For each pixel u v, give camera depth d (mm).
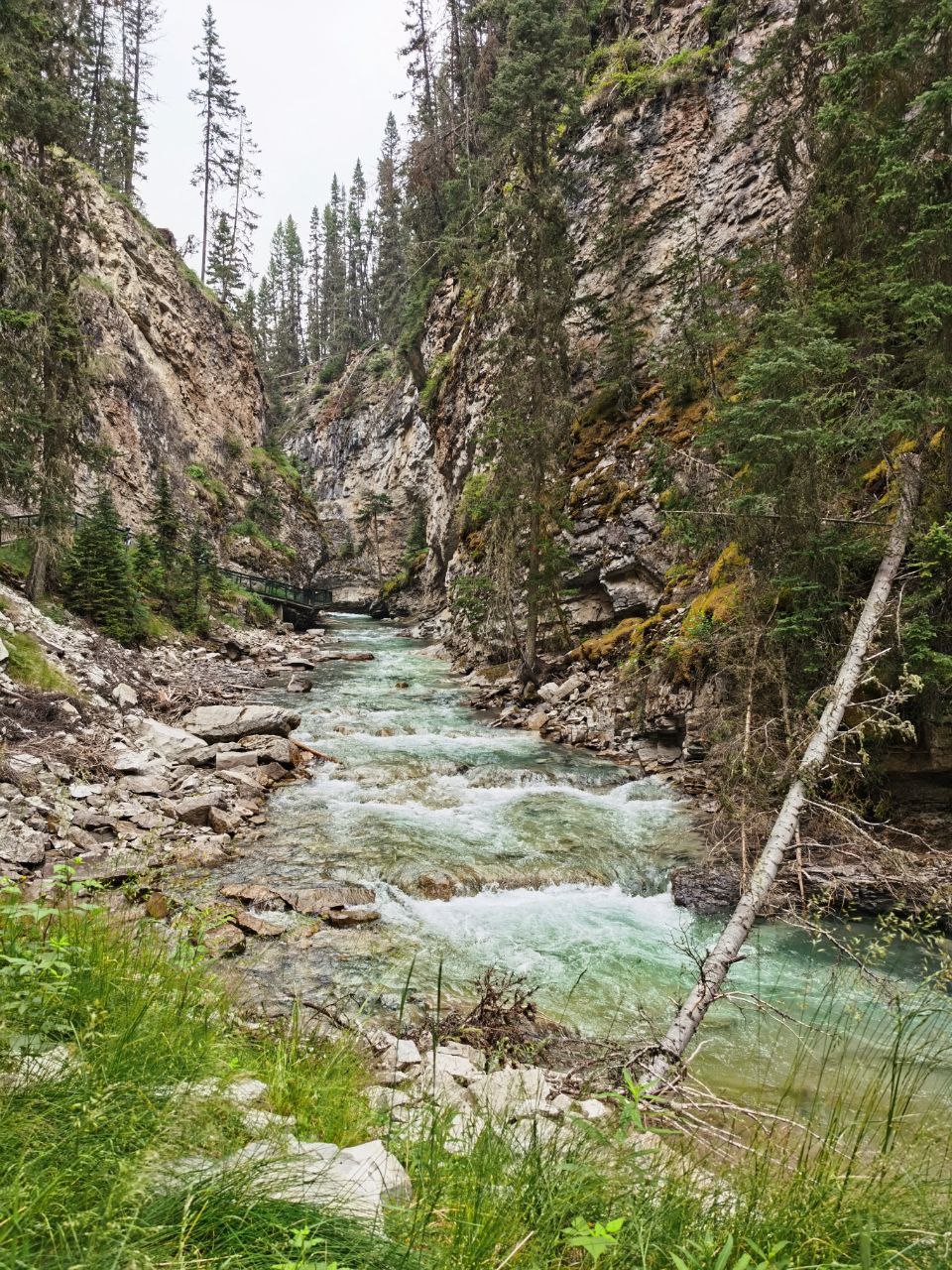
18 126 17812
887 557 8758
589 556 22797
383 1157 2717
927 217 8359
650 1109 3043
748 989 7281
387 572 63000
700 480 12953
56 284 19594
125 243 41250
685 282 21297
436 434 41750
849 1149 3264
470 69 41688
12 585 19469
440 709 21891
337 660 31672
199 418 44094
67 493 20281
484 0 30156
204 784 12883
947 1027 5820
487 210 28516
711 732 11562
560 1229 2230
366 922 8672
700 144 26312
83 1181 1971
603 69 30688
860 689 9750
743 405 9133
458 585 26844
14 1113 2166
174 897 8445
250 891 8922
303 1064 3824
